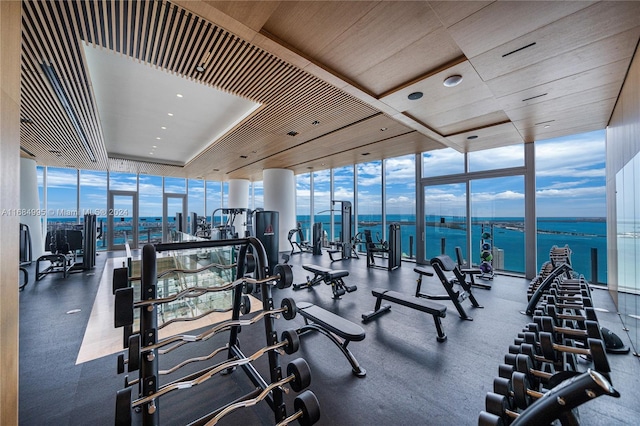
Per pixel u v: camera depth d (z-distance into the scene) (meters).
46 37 2.42
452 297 3.51
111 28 2.37
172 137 6.14
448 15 2.05
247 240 2.01
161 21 2.24
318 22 2.25
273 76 3.10
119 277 1.44
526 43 2.32
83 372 2.33
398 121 4.38
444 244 6.65
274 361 1.65
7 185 1.23
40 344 2.82
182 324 3.33
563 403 0.80
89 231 6.39
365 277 5.68
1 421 1.16
